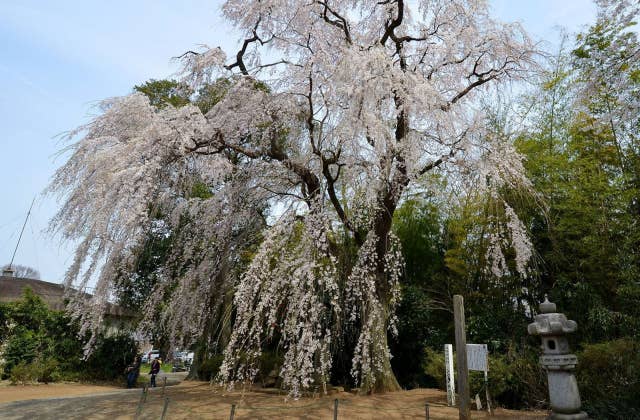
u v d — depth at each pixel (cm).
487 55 792
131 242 553
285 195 765
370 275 706
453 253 868
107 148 582
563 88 847
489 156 669
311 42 715
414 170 640
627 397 496
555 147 830
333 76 625
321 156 673
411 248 1024
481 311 799
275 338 895
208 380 1165
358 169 657
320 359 661
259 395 760
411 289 933
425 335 912
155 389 999
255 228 839
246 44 795
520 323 738
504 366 630
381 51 636
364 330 656
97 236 509
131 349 1463
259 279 595
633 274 594
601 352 548
